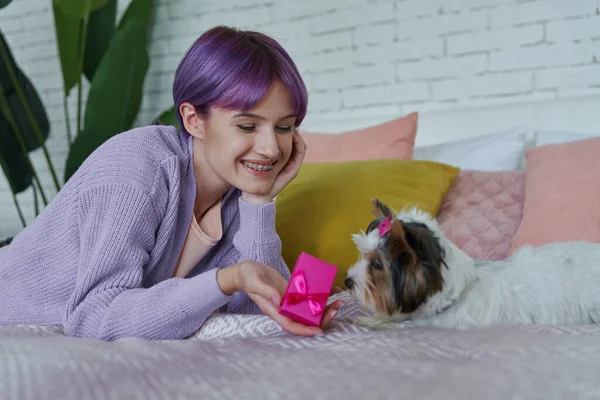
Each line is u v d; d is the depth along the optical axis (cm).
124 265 113
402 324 112
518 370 75
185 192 129
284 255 167
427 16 247
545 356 80
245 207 132
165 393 71
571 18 222
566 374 73
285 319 97
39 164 350
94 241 114
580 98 213
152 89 316
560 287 113
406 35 253
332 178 178
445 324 109
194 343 96
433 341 93
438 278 105
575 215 157
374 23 259
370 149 210
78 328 111
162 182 121
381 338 95
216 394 70
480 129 227
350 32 264
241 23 290
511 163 205
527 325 105
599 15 218
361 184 175
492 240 173
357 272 111
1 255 133
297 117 123
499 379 72
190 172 129
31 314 125
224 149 119
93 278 111
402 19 253
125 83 279
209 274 106
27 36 343
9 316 126
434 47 247
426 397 66
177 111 125
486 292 111
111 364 80
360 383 72
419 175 181
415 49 251
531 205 169
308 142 224
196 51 118
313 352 88
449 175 188
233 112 115
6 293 127
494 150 208
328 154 216
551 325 104
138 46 280
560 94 226
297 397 68
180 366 81
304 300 96
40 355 82
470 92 242
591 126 210
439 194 180
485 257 170
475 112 229
